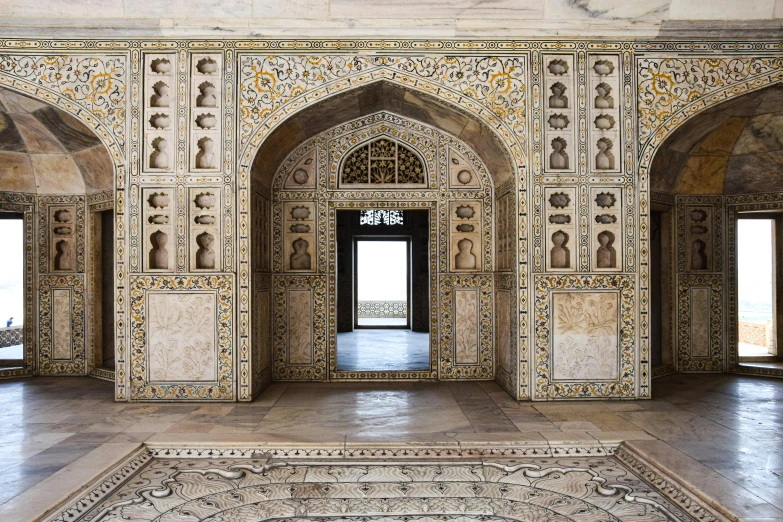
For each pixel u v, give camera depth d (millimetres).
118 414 4359
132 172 4746
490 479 3238
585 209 4797
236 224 4762
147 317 4746
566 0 4617
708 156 5879
